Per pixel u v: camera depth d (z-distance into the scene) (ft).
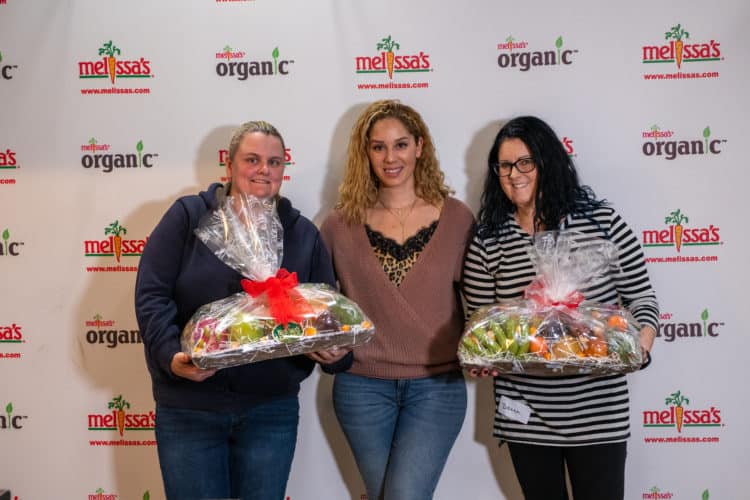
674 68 7.43
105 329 7.85
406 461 6.41
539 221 6.49
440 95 7.60
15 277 7.88
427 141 7.00
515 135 6.48
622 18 7.43
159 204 7.78
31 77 7.72
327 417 7.84
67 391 7.91
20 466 7.94
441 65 7.57
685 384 7.58
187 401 5.89
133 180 7.77
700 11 7.36
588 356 5.61
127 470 7.91
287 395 6.33
